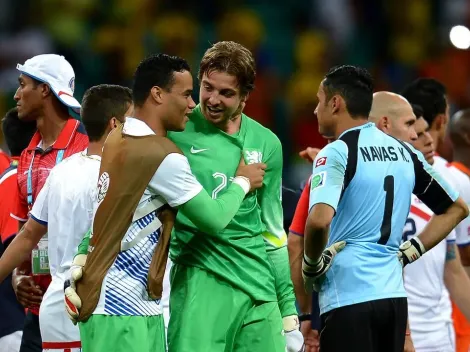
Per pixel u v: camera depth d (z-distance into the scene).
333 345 18.83
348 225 18.84
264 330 19.05
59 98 21.41
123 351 17.48
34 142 22.02
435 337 23.52
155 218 17.80
